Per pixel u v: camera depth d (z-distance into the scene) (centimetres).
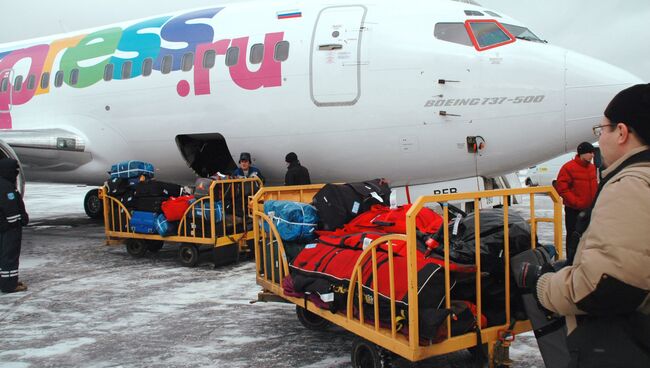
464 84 646
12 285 562
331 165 742
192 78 786
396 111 672
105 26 964
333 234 407
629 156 166
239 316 467
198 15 845
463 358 356
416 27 685
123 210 757
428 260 297
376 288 297
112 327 442
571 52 656
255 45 750
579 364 168
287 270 398
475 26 672
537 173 2088
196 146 882
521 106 629
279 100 727
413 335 267
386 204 459
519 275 207
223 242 672
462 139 655
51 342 409
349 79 690
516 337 400
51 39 1020
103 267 697
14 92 977
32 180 1047
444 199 279
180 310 489
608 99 609
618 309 156
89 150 904
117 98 857
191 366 355
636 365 157
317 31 719
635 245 149
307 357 367
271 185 863
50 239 966
